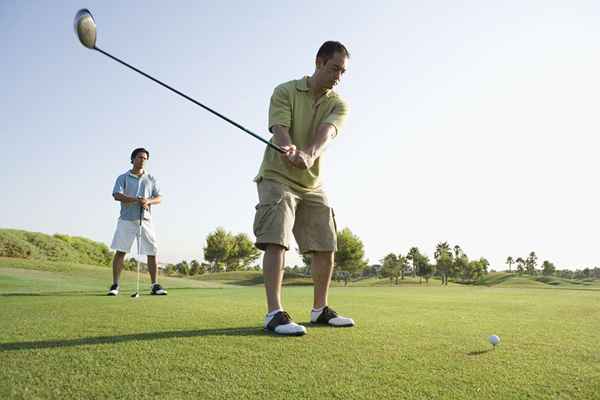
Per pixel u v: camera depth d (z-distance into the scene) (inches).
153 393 57.6
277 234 114.9
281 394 58.1
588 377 67.9
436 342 93.0
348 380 64.4
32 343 83.2
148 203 239.3
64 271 409.4
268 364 72.2
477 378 66.5
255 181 127.0
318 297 126.1
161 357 75.0
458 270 2743.6
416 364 73.9
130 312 132.7
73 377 63.1
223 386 60.9
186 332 98.6
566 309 174.6
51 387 58.7
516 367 73.2
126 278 403.5
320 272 126.6
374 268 3157.0
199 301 181.5
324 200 129.4
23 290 233.1
